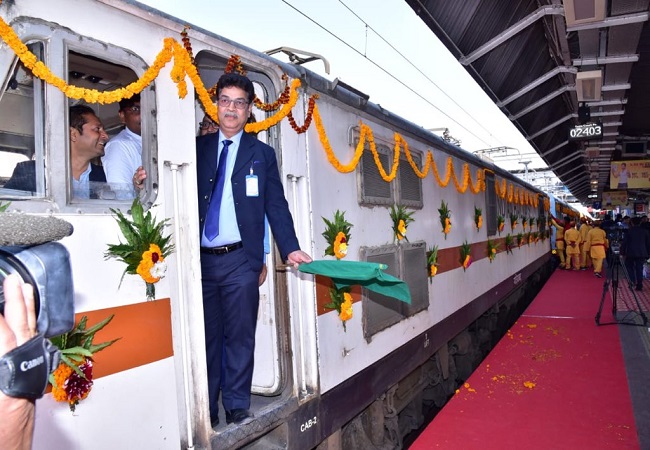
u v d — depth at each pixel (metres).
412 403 5.58
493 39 7.54
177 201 2.53
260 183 2.93
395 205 4.89
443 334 5.93
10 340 0.69
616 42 8.19
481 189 8.20
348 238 3.97
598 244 15.40
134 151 2.54
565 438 4.07
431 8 6.48
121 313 2.23
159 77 2.47
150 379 2.34
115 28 2.28
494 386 5.31
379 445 4.38
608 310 9.41
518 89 9.95
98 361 2.13
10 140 2.01
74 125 2.38
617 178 18.66
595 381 5.39
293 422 3.19
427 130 5.98
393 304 4.65
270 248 3.26
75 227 2.07
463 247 6.91
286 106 3.27
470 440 4.09
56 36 2.03
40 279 0.75
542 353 6.51
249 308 2.96
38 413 1.91
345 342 3.84
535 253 14.34
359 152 4.14
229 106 2.78
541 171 35.84
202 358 2.58
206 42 2.79
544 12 7.29
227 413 2.92
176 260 2.52
